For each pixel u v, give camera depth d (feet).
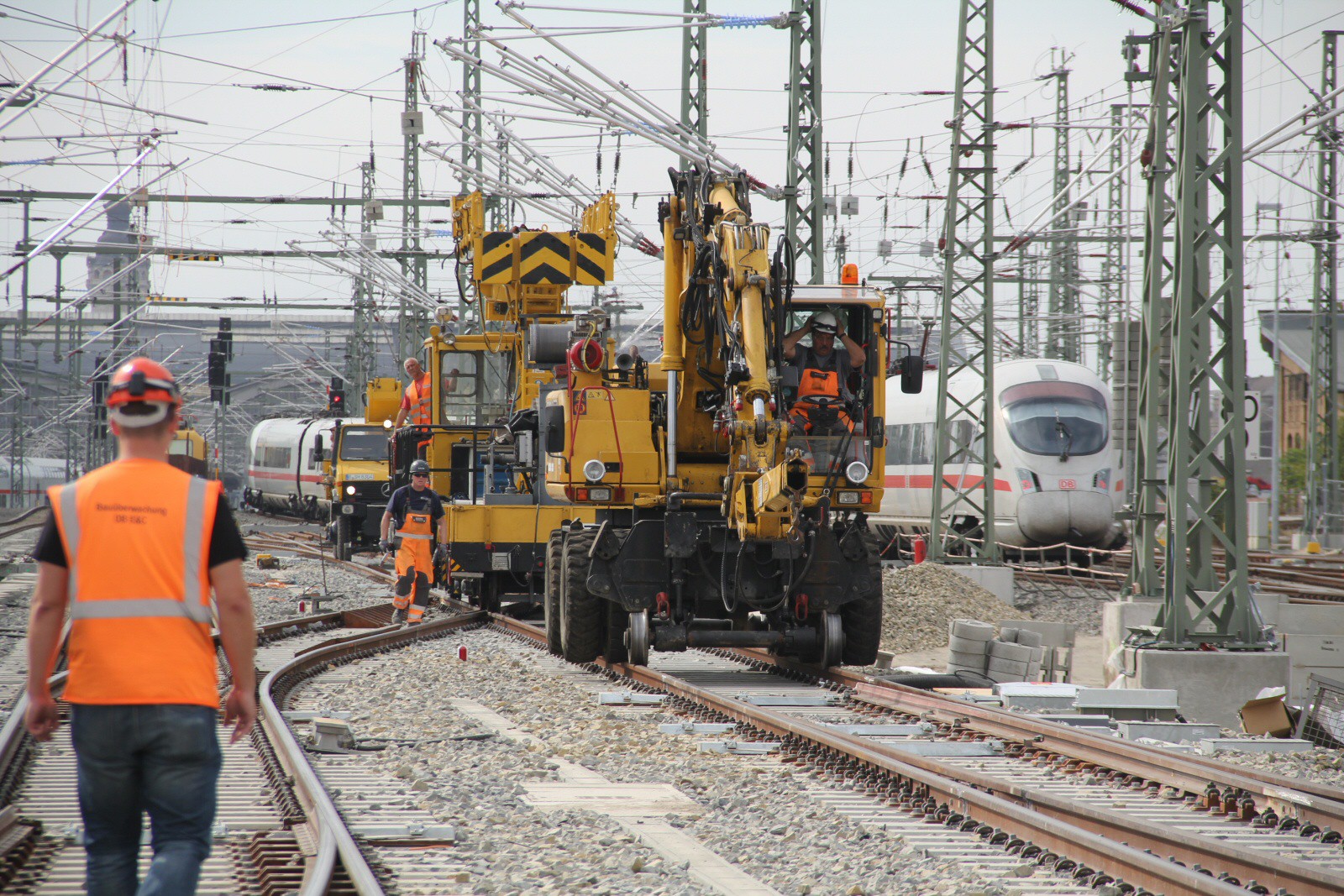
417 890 70.03
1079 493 330.75
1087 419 339.16
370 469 407.23
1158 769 100.78
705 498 158.40
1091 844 73.51
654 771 105.09
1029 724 118.62
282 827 81.46
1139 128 269.85
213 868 72.43
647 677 154.10
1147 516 179.63
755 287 144.15
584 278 256.11
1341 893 64.95
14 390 605.73
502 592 243.81
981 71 284.82
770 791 96.99
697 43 293.84
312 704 138.31
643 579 159.02
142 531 50.44
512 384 258.78
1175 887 66.95
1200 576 163.63
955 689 151.53
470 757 108.37
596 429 160.04
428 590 214.69
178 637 50.31
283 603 273.33
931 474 378.73
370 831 80.38
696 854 79.15
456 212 295.48
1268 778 93.45
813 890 71.26
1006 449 338.13
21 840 74.84
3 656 174.40
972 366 295.89
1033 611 278.26
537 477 229.66
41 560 50.72
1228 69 160.04
